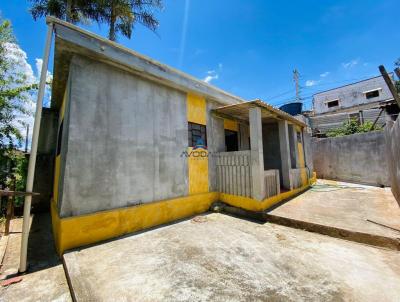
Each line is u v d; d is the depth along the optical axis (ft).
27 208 9.46
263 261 9.39
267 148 27.96
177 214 15.93
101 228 11.71
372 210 16.05
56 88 15.26
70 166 11.00
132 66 13.42
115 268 8.80
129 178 13.39
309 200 20.30
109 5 26.58
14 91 18.03
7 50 18.17
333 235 12.32
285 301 6.78
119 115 13.23
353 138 33.76
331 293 7.12
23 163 18.79
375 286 7.48
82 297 6.96
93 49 11.58
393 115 27.32
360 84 64.59
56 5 25.59
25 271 9.21
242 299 6.91
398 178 17.75
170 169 16.02
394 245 10.43
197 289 7.44
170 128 16.34
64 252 10.26
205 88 19.22
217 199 19.76
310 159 32.40
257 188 16.58
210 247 10.89
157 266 8.99
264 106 17.97
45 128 19.92
